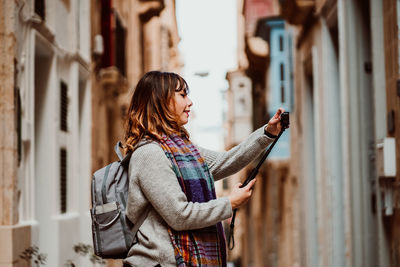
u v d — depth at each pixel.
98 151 11.80
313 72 12.05
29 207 6.73
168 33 27.33
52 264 7.88
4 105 5.93
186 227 2.78
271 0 26.75
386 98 6.80
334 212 10.13
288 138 19.20
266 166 22.81
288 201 19.08
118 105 14.85
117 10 14.70
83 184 10.37
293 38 14.78
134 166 2.87
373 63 7.02
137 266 2.83
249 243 33.31
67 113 9.17
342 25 8.81
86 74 10.40
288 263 19.00
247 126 33.78
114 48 13.55
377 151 6.89
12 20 6.00
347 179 8.60
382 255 6.91
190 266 2.80
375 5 7.02
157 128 2.96
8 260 5.63
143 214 2.90
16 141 6.02
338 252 10.08
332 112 10.30
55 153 8.12
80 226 9.63
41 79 8.13
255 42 23.42
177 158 2.89
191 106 3.06
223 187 54.59
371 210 8.47
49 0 8.03
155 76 3.00
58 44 8.46
